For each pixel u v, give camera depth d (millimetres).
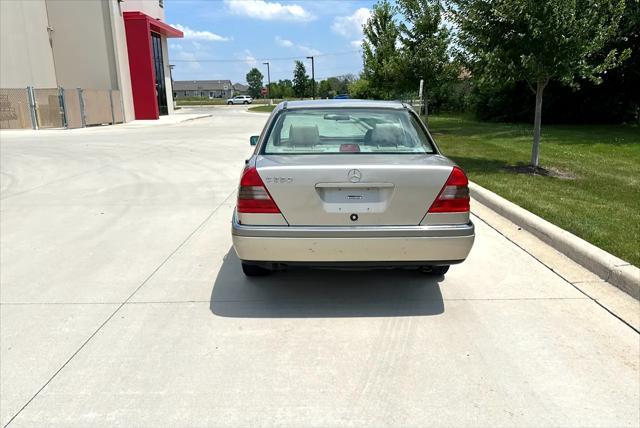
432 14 18406
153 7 38938
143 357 3332
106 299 4258
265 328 3719
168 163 12172
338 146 4324
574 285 4430
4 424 2684
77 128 24984
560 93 24656
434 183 3730
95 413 2771
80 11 28844
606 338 3523
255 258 3801
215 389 2975
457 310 3982
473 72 10438
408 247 3723
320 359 3291
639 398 2871
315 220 3730
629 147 14930
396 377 3086
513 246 5504
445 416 2727
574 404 2818
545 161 11680
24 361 3299
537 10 8883
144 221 6758
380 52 23578
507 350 3381
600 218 6227
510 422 2678
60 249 5613
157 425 2672
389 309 4020
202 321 3838
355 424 2668
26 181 9945
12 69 25859
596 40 9148
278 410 2781
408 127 4512
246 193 3750
